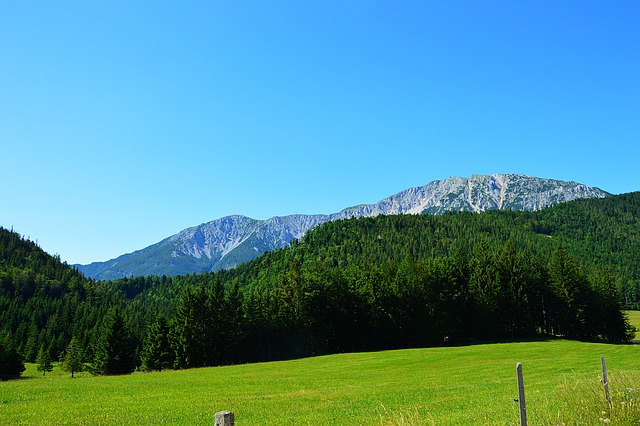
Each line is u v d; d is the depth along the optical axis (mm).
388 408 23938
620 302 110312
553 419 13766
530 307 104188
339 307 97875
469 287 103375
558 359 56438
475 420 17141
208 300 88438
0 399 34188
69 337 150875
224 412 6562
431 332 95875
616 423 12102
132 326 144250
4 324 162125
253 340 91125
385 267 114000
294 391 35812
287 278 102250
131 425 22531
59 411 27562
